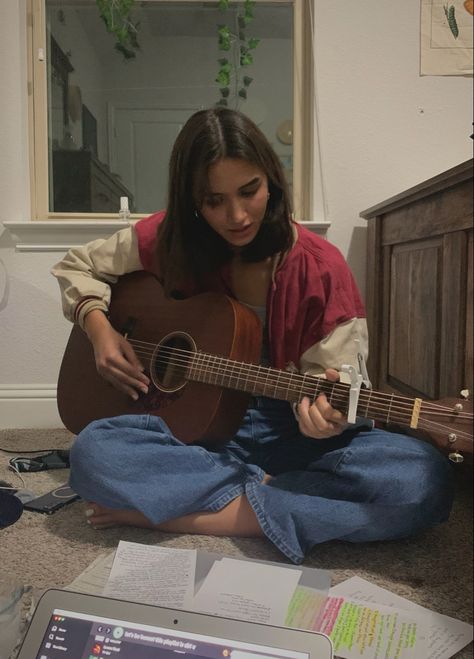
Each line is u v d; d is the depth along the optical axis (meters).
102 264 1.45
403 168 2.04
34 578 0.97
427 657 0.77
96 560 1.02
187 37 2.12
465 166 1.26
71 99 2.14
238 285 1.33
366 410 1.04
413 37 1.99
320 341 1.20
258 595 0.87
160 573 0.92
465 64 1.98
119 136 2.14
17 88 2.01
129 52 2.13
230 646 0.64
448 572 1.02
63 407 1.43
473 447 0.98
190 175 1.15
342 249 2.06
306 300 1.20
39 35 2.09
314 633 0.64
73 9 2.11
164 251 1.30
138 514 1.15
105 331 1.33
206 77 2.13
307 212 2.12
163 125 2.13
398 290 1.78
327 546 1.12
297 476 1.16
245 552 1.08
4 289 2.02
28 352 2.04
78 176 2.16
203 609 0.83
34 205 2.12
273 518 1.08
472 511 1.29
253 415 1.30
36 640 0.66
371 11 1.99
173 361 1.26
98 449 1.11
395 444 1.12
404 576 1.00
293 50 2.11
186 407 1.23
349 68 2.01
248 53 2.11
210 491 1.13
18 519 1.22
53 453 1.61
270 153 1.15
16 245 2.02
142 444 1.12
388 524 1.07
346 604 0.88
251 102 2.13
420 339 1.59
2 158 2.02
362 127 2.03
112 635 0.66
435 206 1.47
